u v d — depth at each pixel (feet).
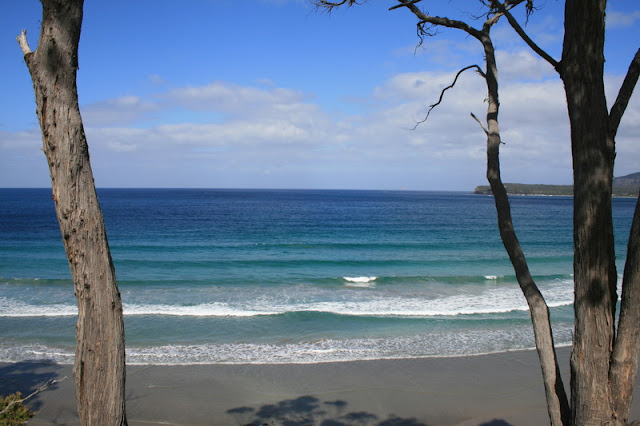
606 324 7.25
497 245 94.89
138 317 41.14
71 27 7.48
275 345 34.88
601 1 7.22
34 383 27.71
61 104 7.50
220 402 25.96
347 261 72.59
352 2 10.50
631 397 7.21
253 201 321.52
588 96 7.38
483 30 10.27
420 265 71.31
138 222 143.23
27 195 416.05
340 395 27.02
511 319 41.88
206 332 37.50
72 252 7.70
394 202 339.98
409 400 26.53
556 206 293.84
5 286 52.90
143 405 25.48
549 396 8.23
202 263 69.82
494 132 9.59
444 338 36.86
